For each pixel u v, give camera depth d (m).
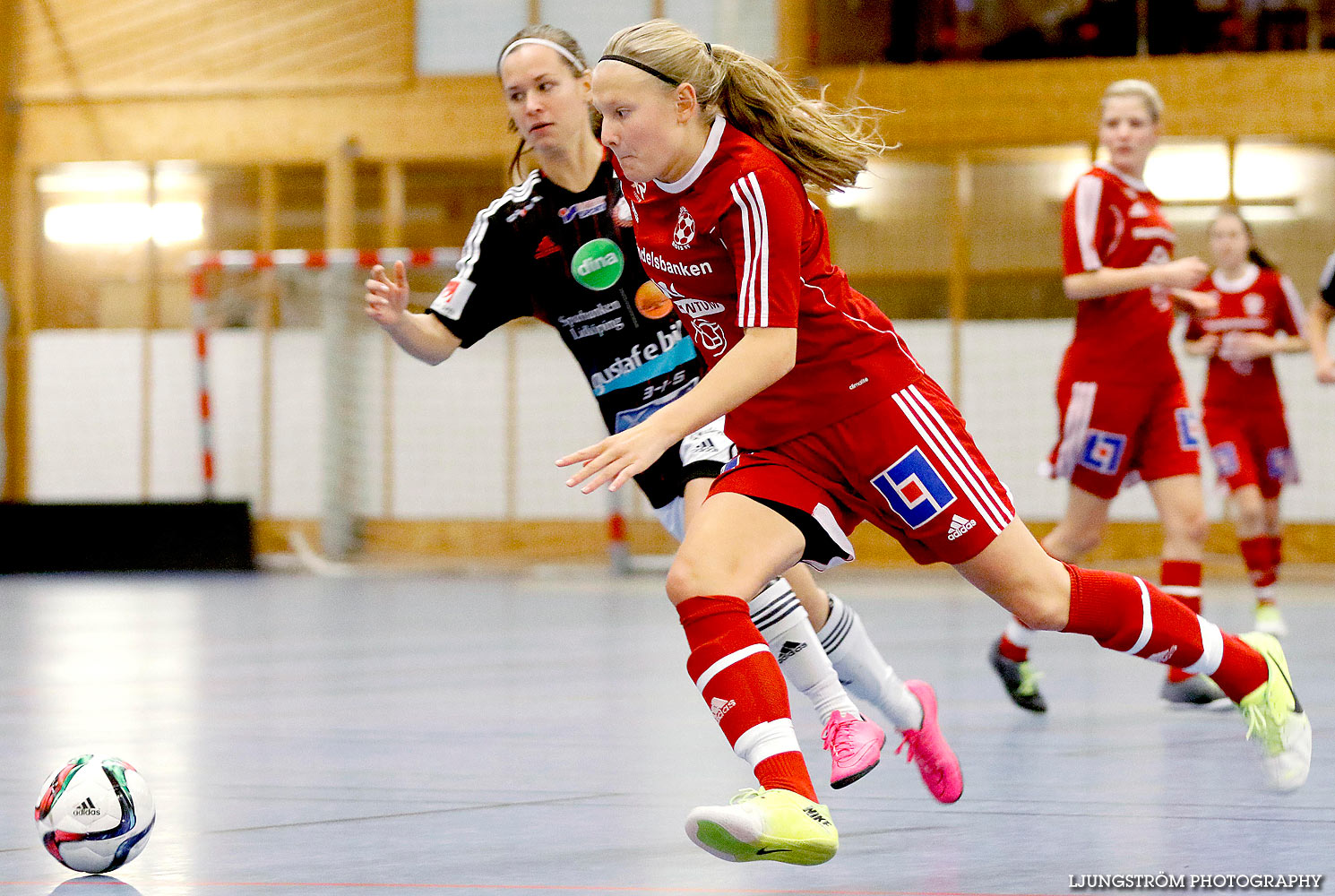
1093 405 12.82
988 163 34.81
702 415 6.15
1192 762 9.41
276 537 37.66
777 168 6.49
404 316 9.01
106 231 38.84
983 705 12.36
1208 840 6.97
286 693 13.43
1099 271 12.55
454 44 37.19
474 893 6.00
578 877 6.29
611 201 9.25
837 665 8.11
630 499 36.41
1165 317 12.80
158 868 6.49
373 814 7.74
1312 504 32.88
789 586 7.92
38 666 15.85
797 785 6.14
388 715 11.87
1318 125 33.12
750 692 6.30
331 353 36.34
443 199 37.47
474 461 36.72
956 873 6.34
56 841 6.38
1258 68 33.38
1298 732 7.98
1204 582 30.77
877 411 6.84
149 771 9.20
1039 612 7.21
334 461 36.41
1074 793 8.30
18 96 39.06
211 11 38.22
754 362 6.25
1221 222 20.36
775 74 6.75
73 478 38.59
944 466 6.87
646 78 6.39
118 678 14.64
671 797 8.23
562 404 36.53
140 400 38.44
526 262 9.38
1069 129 34.25
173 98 38.38
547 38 9.17
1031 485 34.56
